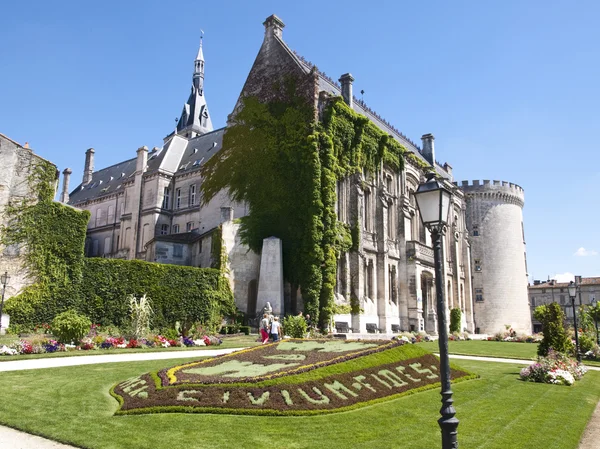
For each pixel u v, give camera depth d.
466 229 79.25
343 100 48.31
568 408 15.02
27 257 32.94
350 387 14.98
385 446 10.27
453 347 39.75
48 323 32.09
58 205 34.56
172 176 63.69
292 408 12.78
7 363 19.84
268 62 50.62
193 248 47.53
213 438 10.47
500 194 82.25
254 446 10.07
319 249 41.69
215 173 51.28
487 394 16.77
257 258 43.25
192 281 38.41
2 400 13.21
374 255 50.12
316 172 43.25
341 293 45.09
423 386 16.95
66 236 34.25
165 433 10.72
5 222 33.03
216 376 15.02
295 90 47.16
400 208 55.69
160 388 13.72
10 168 33.88
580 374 22.00
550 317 26.70
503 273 80.00
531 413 13.98
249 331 38.50
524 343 51.25
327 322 40.91
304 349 20.75
